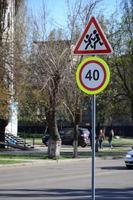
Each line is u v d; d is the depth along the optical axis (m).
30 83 37.16
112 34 47.31
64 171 27.45
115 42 48.00
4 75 36.91
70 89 37.41
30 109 41.69
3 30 39.31
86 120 72.06
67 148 52.28
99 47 9.58
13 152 43.22
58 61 36.19
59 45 37.25
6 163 31.67
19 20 40.22
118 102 51.56
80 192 17.88
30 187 19.41
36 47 37.44
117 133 90.12
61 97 36.53
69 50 36.69
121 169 28.73
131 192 18.17
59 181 21.84
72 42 37.03
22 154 40.25
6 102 36.94
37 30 38.09
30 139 73.69
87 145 56.06
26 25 39.28
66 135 56.38
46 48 36.62
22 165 31.89
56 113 37.38
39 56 36.53
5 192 17.67
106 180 22.50
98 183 21.19
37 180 22.28
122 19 48.28
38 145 56.69
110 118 59.03
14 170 28.39
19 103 39.12
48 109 36.38
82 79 9.68
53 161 34.75
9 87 37.22
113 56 47.91
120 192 18.12
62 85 36.31
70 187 19.48
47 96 36.22
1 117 39.62
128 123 89.81
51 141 36.34
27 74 37.12
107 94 48.97
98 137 47.16
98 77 9.59
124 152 47.06
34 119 44.06
